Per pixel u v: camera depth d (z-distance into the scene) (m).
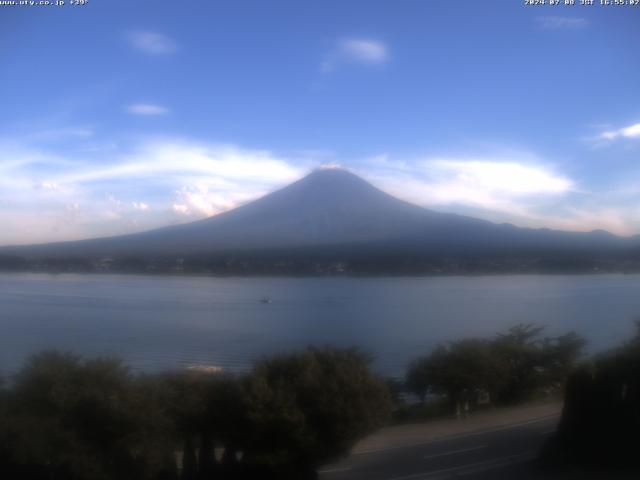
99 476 11.81
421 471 14.86
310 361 14.57
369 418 13.97
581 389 14.32
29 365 13.05
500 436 18.64
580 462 14.10
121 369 13.48
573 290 85.12
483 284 104.56
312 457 13.67
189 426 13.57
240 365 28.95
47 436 11.66
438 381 23.05
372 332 53.44
